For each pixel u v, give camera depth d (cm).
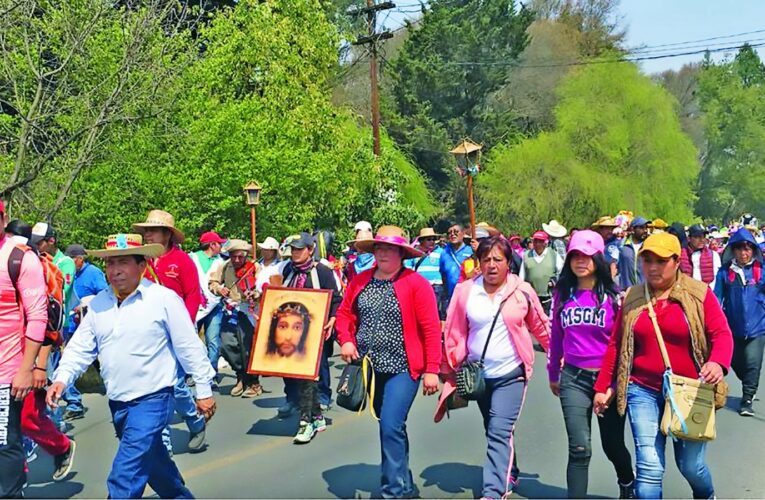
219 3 2503
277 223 1980
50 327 547
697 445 454
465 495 575
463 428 783
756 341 821
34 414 580
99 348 452
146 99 1345
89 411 895
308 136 2311
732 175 6731
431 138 4384
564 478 609
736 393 941
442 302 1191
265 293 749
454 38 4562
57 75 1341
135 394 447
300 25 2384
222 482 618
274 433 777
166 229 694
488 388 537
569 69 5125
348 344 551
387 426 521
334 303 778
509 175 4169
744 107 6681
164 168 1570
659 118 4294
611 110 4194
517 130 4688
